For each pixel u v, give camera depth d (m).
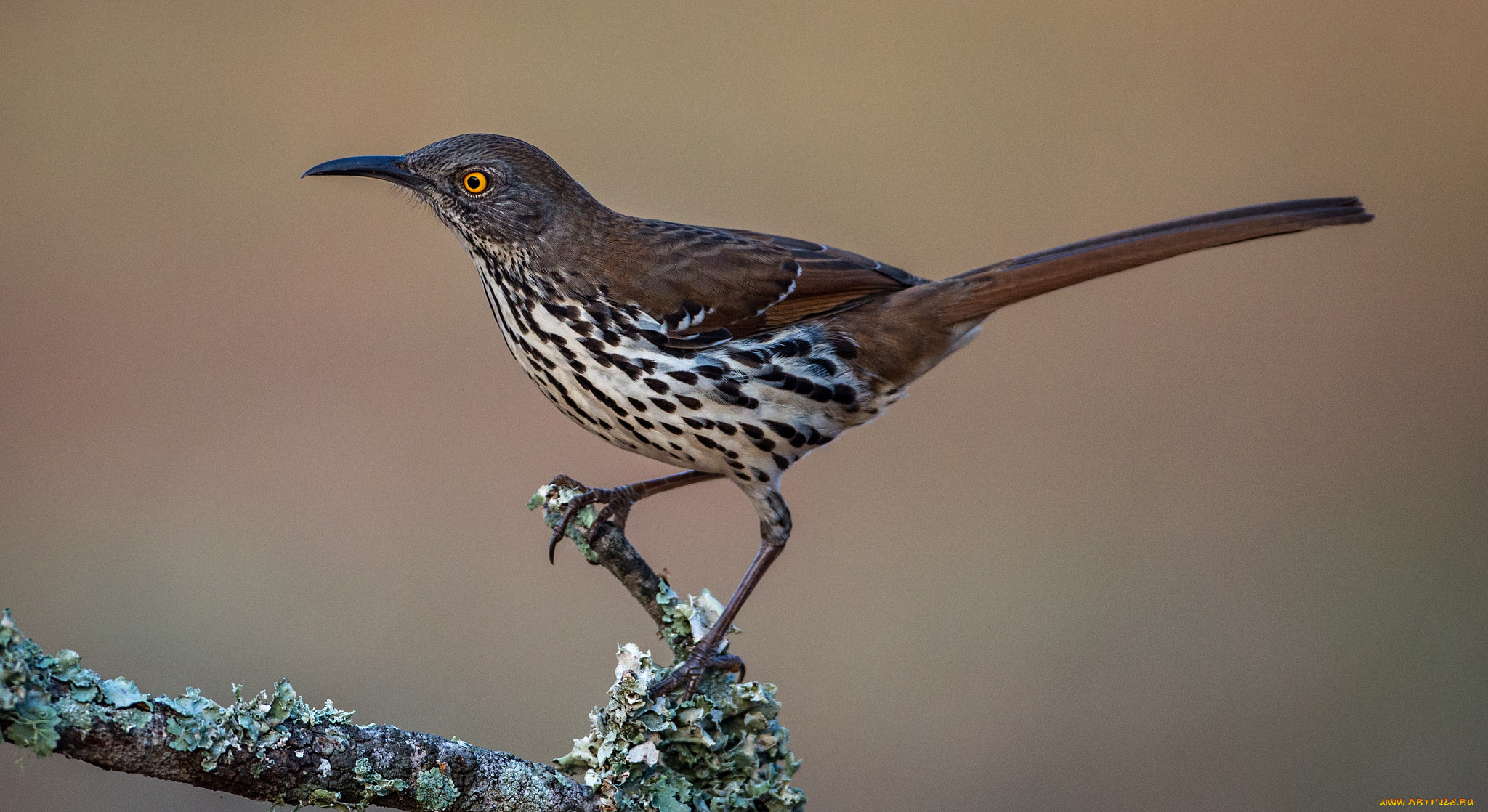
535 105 20.48
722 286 8.89
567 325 8.83
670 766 6.83
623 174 20.48
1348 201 9.27
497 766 5.84
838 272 9.29
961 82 21.38
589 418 9.17
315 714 5.43
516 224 8.88
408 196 10.52
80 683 4.93
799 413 9.09
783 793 6.98
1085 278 9.42
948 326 9.47
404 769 5.54
